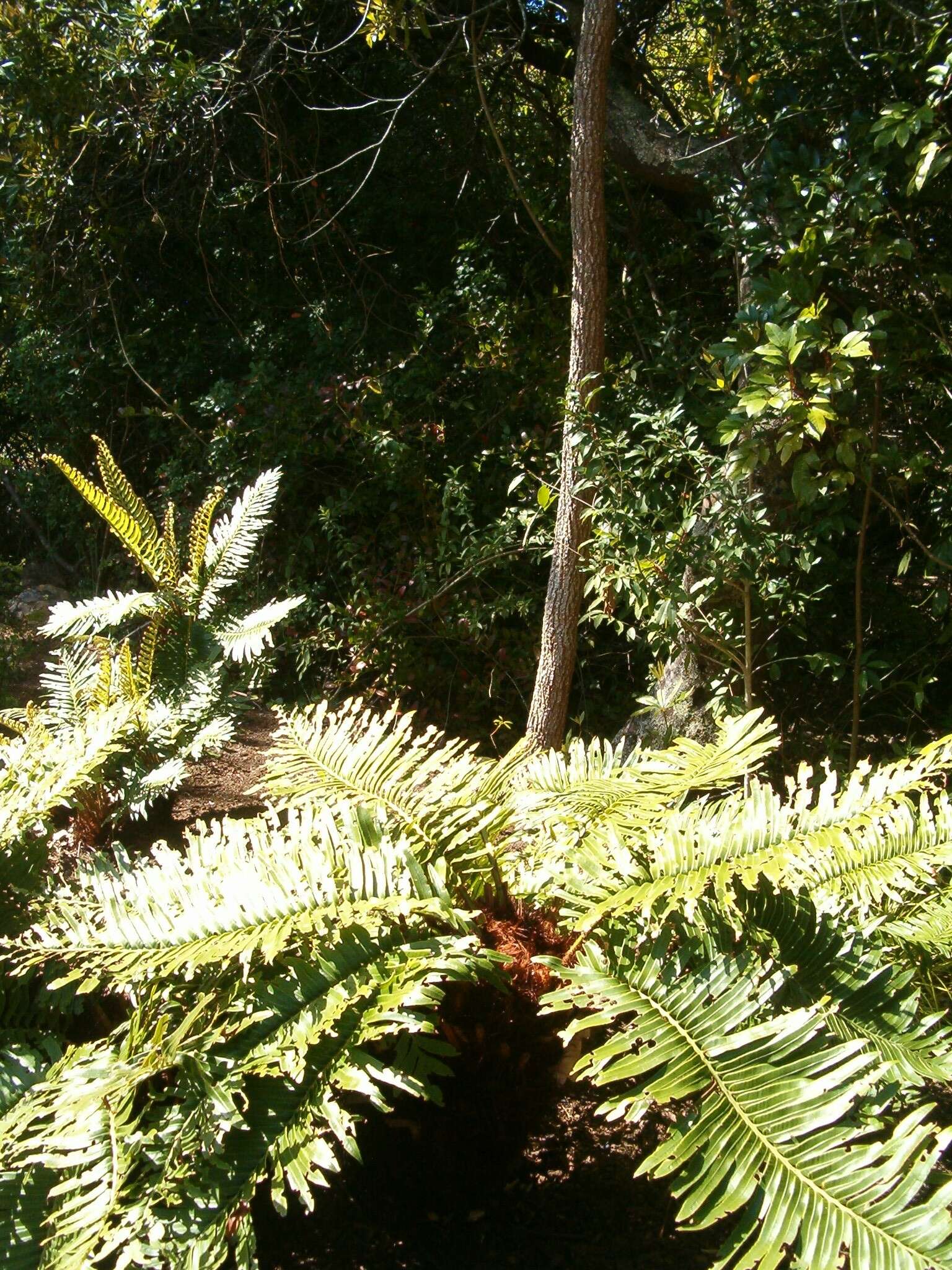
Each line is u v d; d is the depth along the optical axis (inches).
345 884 96.3
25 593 346.3
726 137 188.9
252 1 273.7
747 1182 69.2
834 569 177.9
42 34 273.4
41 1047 98.5
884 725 188.2
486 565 235.6
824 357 149.9
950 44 143.6
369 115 298.5
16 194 306.2
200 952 89.0
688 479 174.7
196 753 167.6
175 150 295.3
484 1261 96.4
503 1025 94.7
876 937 101.3
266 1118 83.3
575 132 168.7
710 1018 80.0
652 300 239.0
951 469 158.6
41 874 119.0
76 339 321.7
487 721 242.4
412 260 305.3
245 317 321.1
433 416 260.5
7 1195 84.7
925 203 159.9
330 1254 98.0
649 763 111.8
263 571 281.3
